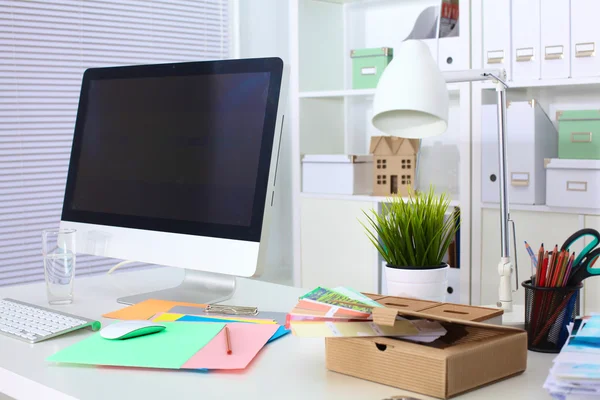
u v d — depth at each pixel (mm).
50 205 2971
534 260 1246
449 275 2662
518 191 2480
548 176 2404
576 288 1146
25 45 2871
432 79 1368
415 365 970
